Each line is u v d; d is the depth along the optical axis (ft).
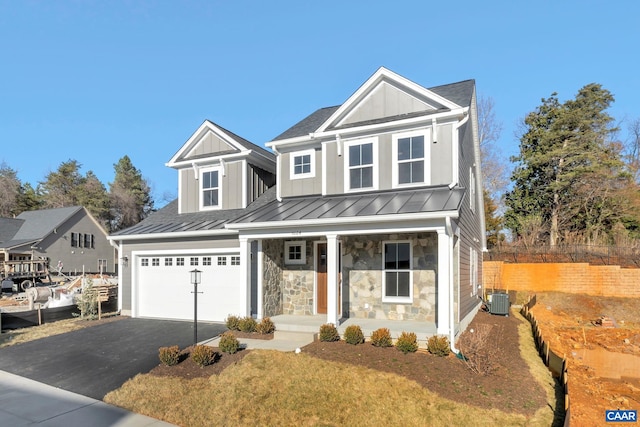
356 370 28.32
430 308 39.63
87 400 27.04
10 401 26.84
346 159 45.27
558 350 46.32
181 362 31.91
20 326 47.32
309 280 46.73
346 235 40.34
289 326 39.24
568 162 109.09
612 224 103.81
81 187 176.24
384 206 37.35
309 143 48.55
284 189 49.85
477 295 66.39
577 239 102.32
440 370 28.35
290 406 24.57
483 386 26.66
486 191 122.62
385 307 41.63
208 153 55.72
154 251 52.06
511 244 102.83
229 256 48.11
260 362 30.17
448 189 39.83
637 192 104.27
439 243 33.50
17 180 178.50
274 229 40.45
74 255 133.49
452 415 23.36
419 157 41.81
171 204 63.46
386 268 42.01
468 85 50.42
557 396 27.27
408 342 31.04
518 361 33.35
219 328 43.70
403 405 24.32
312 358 30.55
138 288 53.42
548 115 118.01
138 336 41.37
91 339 40.81
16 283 100.12
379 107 44.83
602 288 76.38
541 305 73.05
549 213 112.37
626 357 46.11
